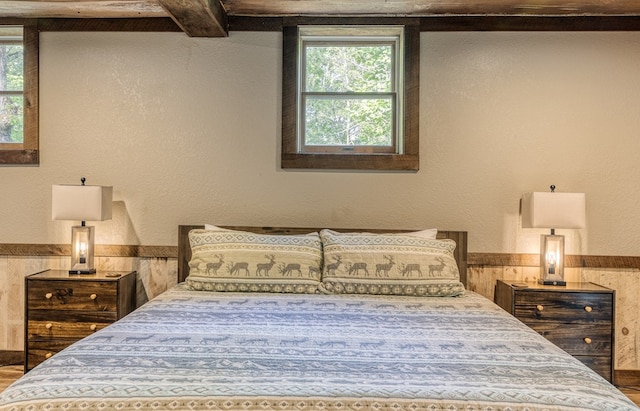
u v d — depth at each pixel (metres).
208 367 1.33
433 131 3.01
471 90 3.00
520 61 2.99
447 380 1.26
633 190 2.95
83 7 2.89
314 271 2.52
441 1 2.80
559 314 2.59
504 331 1.76
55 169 3.06
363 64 3.13
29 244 3.05
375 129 3.11
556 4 2.81
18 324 3.05
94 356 1.40
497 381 1.26
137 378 1.24
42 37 3.06
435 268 2.48
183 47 3.06
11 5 2.86
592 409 1.13
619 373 2.95
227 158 3.06
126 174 3.06
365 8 2.91
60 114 3.06
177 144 3.06
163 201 3.06
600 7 2.84
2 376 2.82
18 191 3.05
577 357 2.58
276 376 1.27
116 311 2.67
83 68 3.06
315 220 3.05
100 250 3.05
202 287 2.49
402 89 3.03
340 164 3.01
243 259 2.52
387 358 1.44
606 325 2.57
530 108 2.98
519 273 2.97
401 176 3.02
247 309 2.05
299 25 3.03
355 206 3.04
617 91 2.96
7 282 3.05
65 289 2.67
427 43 3.01
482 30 2.99
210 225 2.90
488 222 2.99
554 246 2.80
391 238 2.63
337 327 1.79
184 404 1.12
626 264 2.94
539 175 2.98
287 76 3.03
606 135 2.96
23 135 3.07
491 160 3.00
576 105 2.98
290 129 3.03
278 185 3.06
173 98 3.06
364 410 1.12
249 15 3.04
